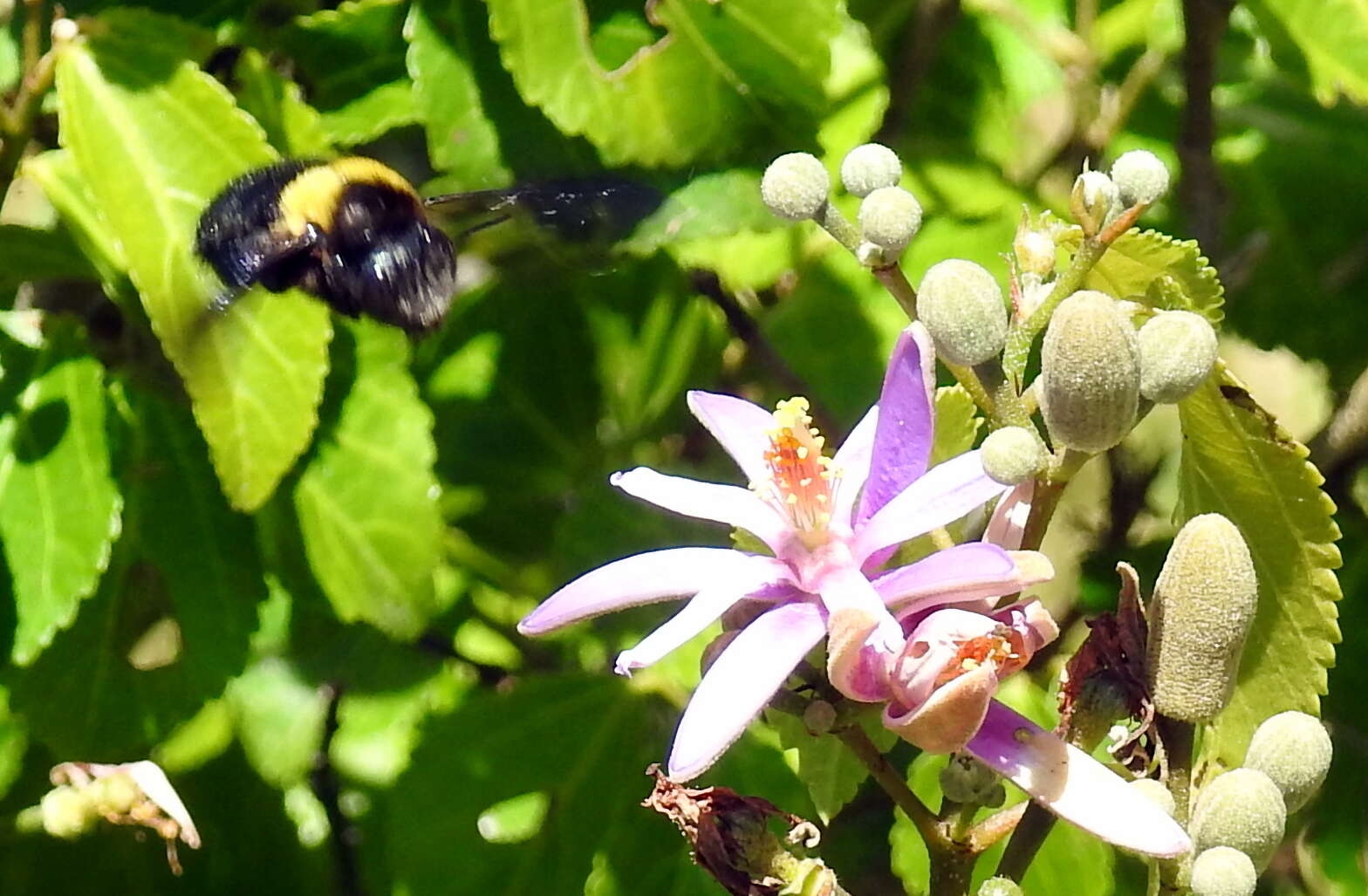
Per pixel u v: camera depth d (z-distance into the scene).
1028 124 0.48
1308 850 0.43
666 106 0.40
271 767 0.43
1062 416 0.33
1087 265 0.34
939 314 0.33
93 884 0.43
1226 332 0.46
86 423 0.40
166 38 0.39
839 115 0.43
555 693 0.42
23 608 0.39
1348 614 0.44
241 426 0.39
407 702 0.43
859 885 0.43
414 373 0.44
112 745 0.41
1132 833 0.32
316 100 0.41
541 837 0.42
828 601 0.33
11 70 0.41
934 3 0.44
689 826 0.33
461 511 0.44
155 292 0.38
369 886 0.43
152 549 0.41
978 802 0.33
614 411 0.44
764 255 0.43
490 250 0.42
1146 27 0.46
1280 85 0.46
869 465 0.34
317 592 0.41
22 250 0.40
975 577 0.33
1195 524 0.33
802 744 0.36
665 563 0.34
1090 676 0.33
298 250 0.39
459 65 0.40
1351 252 0.45
